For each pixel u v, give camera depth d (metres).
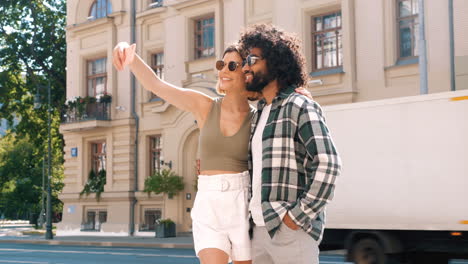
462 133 9.79
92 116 28.72
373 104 10.79
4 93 35.06
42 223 46.09
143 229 27.05
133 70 3.55
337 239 11.12
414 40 19.66
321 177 2.83
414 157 10.24
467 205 9.66
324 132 2.90
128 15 28.27
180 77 26.08
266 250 3.09
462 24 18.17
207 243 3.30
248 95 3.39
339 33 21.19
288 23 22.17
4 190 49.31
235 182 3.34
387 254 10.33
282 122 3.01
